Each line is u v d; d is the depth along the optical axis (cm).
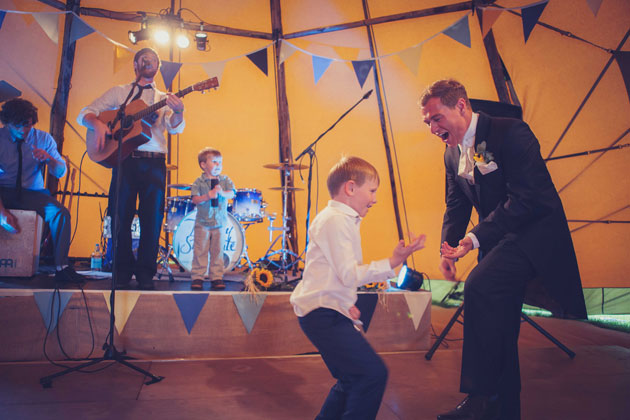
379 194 546
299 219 559
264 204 476
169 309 257
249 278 277
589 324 407
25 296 243
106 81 523
